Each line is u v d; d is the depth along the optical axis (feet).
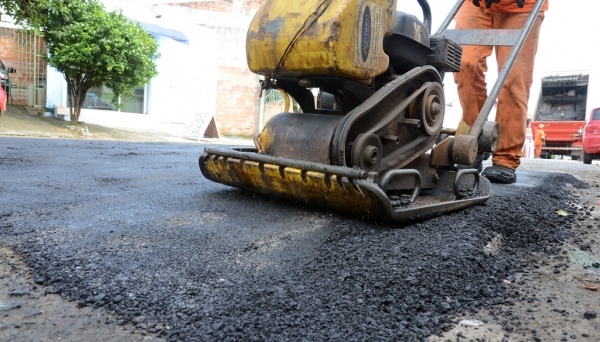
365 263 7.19
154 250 7.53
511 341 5.48
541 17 14.88
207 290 6.19
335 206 9.23
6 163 17.26
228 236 8.39
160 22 56.65
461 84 15.44
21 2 37.22
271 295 6.11
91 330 5.24
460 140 10.76
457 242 8.13
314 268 7.06
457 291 6.69
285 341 5.11
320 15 8.89
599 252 9.24
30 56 45.42
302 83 9.76
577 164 32.48
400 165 10.18
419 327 5.65
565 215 12.09
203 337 5.11
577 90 67.46
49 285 6.28
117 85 41.96
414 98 10.36
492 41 13.08
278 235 8.50
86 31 39.09
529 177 18.43
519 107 15.29
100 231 8.41
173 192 12.07
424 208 9.18
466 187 11.80
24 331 5.16
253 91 68.49
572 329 5.84
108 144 31.22
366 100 9.57
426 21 11.40
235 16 66.95
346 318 5.67
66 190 12.19
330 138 9.32
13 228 8.39
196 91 59.11
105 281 6.32
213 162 11.09
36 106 45.60
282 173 9.55
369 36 9.27
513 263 8.19
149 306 5.73
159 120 55.36
